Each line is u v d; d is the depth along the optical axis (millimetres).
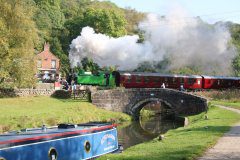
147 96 54688
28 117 35562
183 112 52438
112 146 21828
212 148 17719
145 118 56875
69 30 93188
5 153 14562
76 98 52906
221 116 33344
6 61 45250
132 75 60594
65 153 17609
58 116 39469
